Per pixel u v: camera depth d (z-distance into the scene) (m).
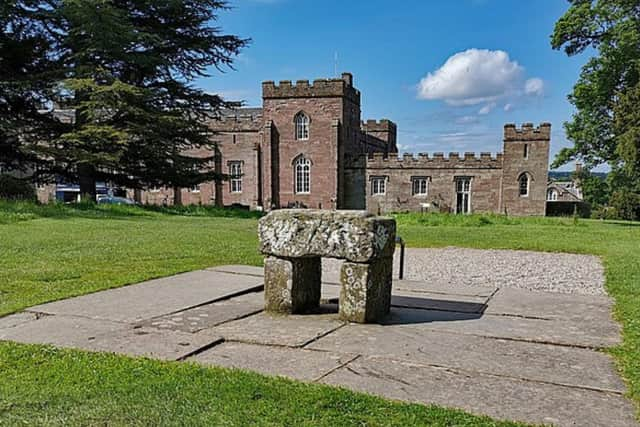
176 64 27.78
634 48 25.83
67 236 11.79
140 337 4.07
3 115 24.33
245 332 4.29
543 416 2.72
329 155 46.03
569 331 4.43
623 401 2.94
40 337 4.03
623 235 16.94
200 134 28.22
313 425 2.58
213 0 27.34
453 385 3.15
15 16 23.66
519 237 15.87
